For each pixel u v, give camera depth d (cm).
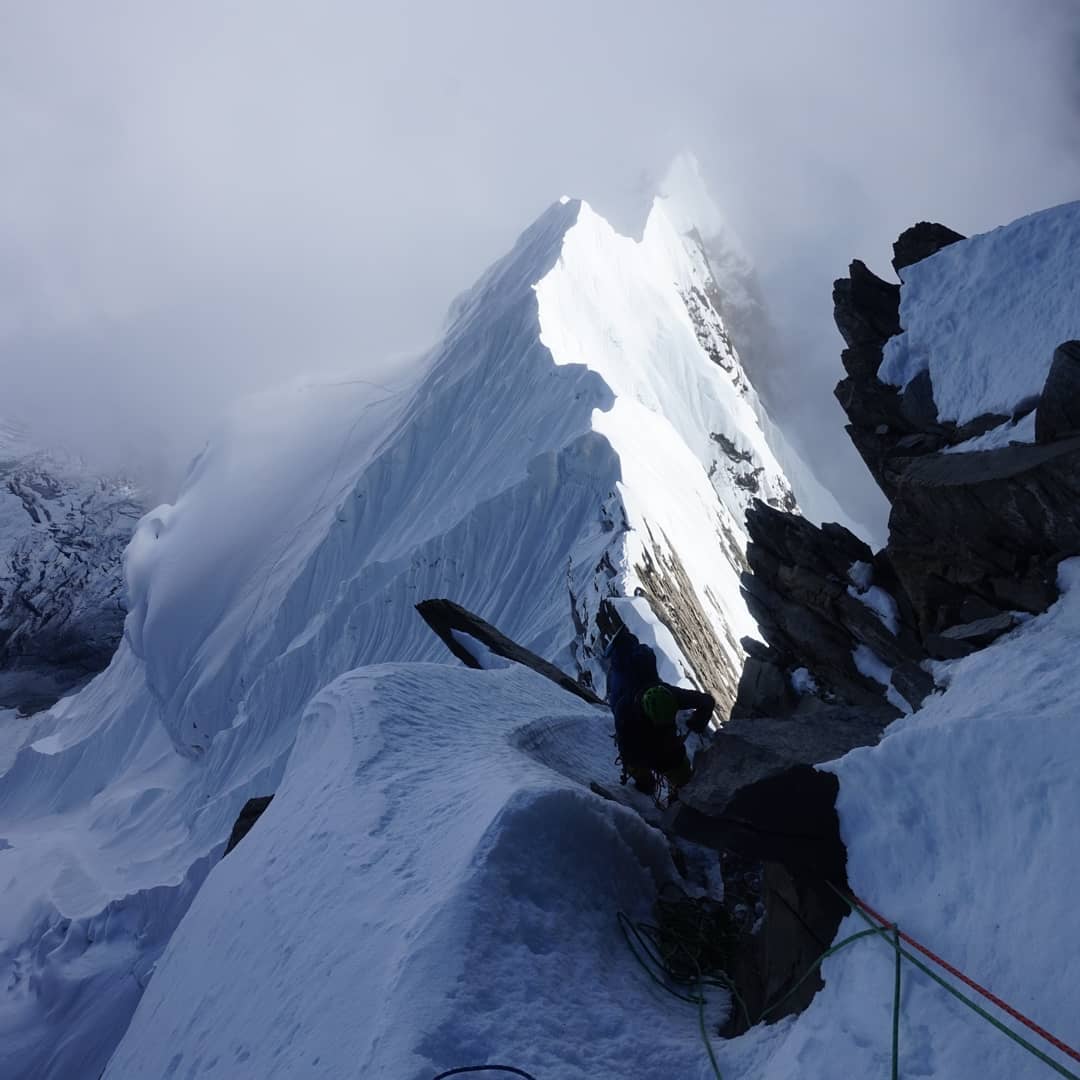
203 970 832
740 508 16438
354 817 841
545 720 1212
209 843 10538
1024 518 648
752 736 617
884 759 518
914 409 859
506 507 9856
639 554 5812
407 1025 522
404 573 10619
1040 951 412
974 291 833
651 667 793
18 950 9588
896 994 449
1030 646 578
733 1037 570
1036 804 445
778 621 913
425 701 1159
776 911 582
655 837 796
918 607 749
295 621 13812
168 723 14738
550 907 643
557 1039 536
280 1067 587
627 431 9925
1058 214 791
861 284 974
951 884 471
